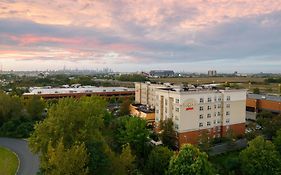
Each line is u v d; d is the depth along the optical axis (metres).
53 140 50.81
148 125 104.12
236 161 67.00
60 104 59.25
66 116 53.41
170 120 84.19
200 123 88.00
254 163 62.03
